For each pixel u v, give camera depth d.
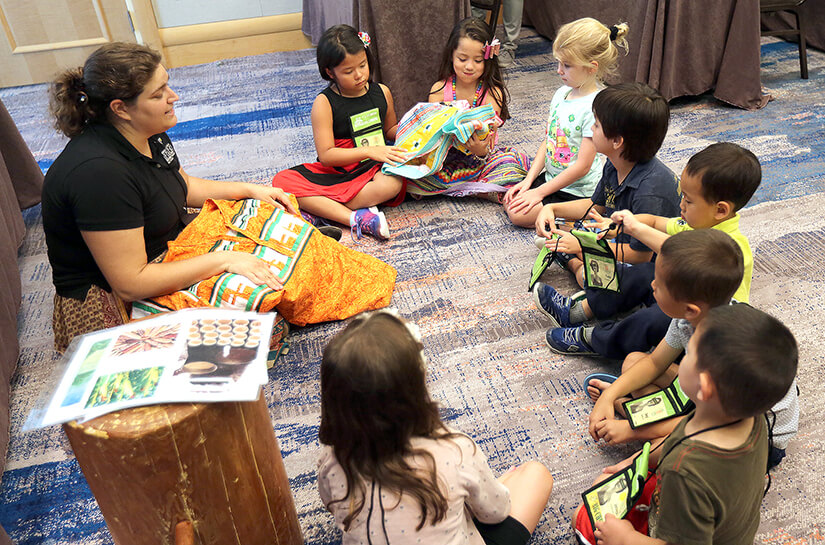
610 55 2.49
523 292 2.39
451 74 3.01
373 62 3.16
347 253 2.48
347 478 1.17
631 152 2.02
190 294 1.99
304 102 4.09
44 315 2.46
